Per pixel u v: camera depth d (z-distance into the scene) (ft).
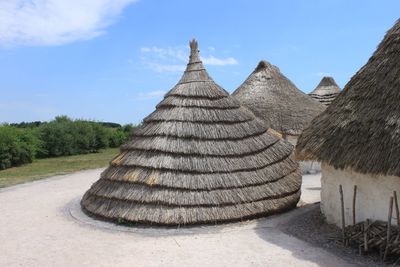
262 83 62.85
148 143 33.94
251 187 33.12
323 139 28.99
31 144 81.00
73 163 78.89
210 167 32.58
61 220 33.96
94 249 26.89
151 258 25.12
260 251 25.90
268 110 58.90
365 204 27.17
